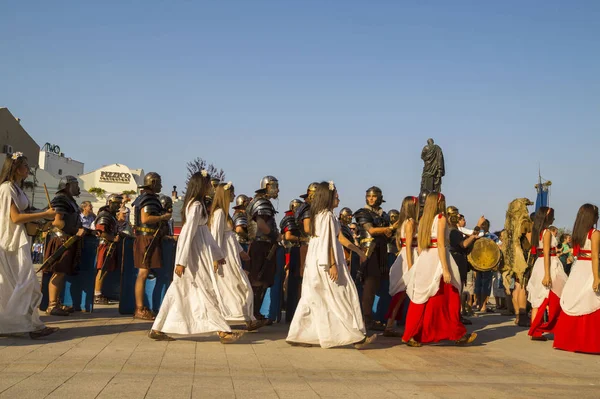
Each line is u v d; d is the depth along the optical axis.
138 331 8.30
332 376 5.88
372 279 10.09
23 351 6.44
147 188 10.09
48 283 10.77
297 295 10.68
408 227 8.96
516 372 6.53
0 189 7.28
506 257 11.74
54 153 76.06
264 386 5.25
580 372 6.70
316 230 7.73
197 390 4.97
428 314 8.20
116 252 12.36
